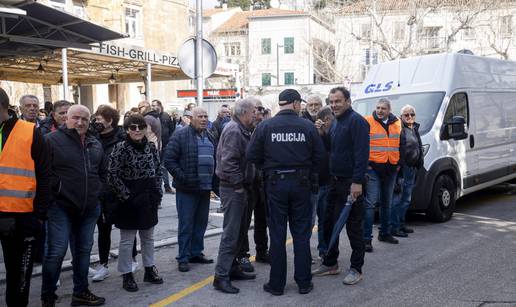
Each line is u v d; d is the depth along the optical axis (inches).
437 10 1074.1
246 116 208.7
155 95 1104.2
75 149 184.5
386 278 216.8
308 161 199.9
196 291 206.4
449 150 324.5
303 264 201.2
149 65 567.5
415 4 1042.7
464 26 1042.7
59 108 223.9
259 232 245.9
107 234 222.7
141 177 203.2
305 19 1898.4
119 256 207.8
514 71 415.2
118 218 203.6
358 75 1289.4
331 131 223.0
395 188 279.6
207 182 233.8
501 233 289.3
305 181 198.5
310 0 1547.7
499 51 1101.1
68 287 214.4
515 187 455.8
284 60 1943.9
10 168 154.4
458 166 331.9
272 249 201.0
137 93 1041.5
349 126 210.2
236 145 203.2
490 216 338.0
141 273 231.6
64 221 182.1
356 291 202.4
